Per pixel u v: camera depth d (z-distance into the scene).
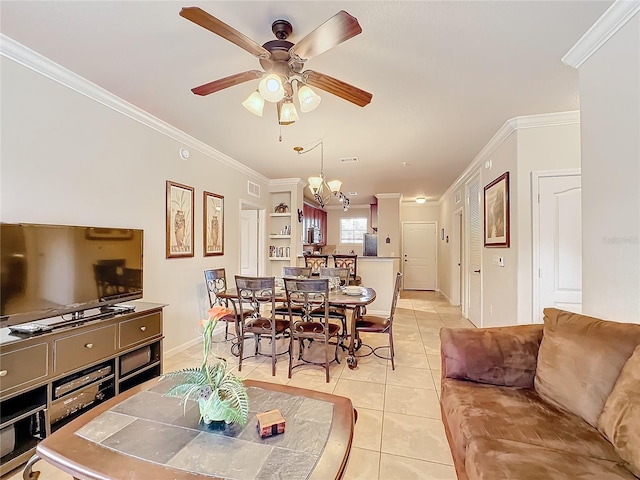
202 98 2.76
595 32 1.85
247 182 5.34
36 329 1.93
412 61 2.20
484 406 1.60
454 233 6.62
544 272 3.12
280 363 3.35
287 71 1.85
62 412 1.97
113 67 2.29
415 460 1.85
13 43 1.99
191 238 3.87
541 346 1.83
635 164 1.64
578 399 1.49
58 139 2.34
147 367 2.61
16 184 2.09
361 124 3.34
